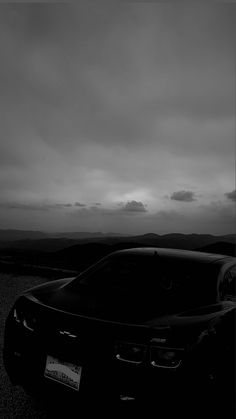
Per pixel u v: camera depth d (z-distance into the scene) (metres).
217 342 2.49
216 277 3.22
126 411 2.23
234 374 2.64
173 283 3.06
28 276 9.26
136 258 3.55
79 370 2.35
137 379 2.21
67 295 2.91
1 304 6.27
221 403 2.48
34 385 2.56
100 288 3.02
